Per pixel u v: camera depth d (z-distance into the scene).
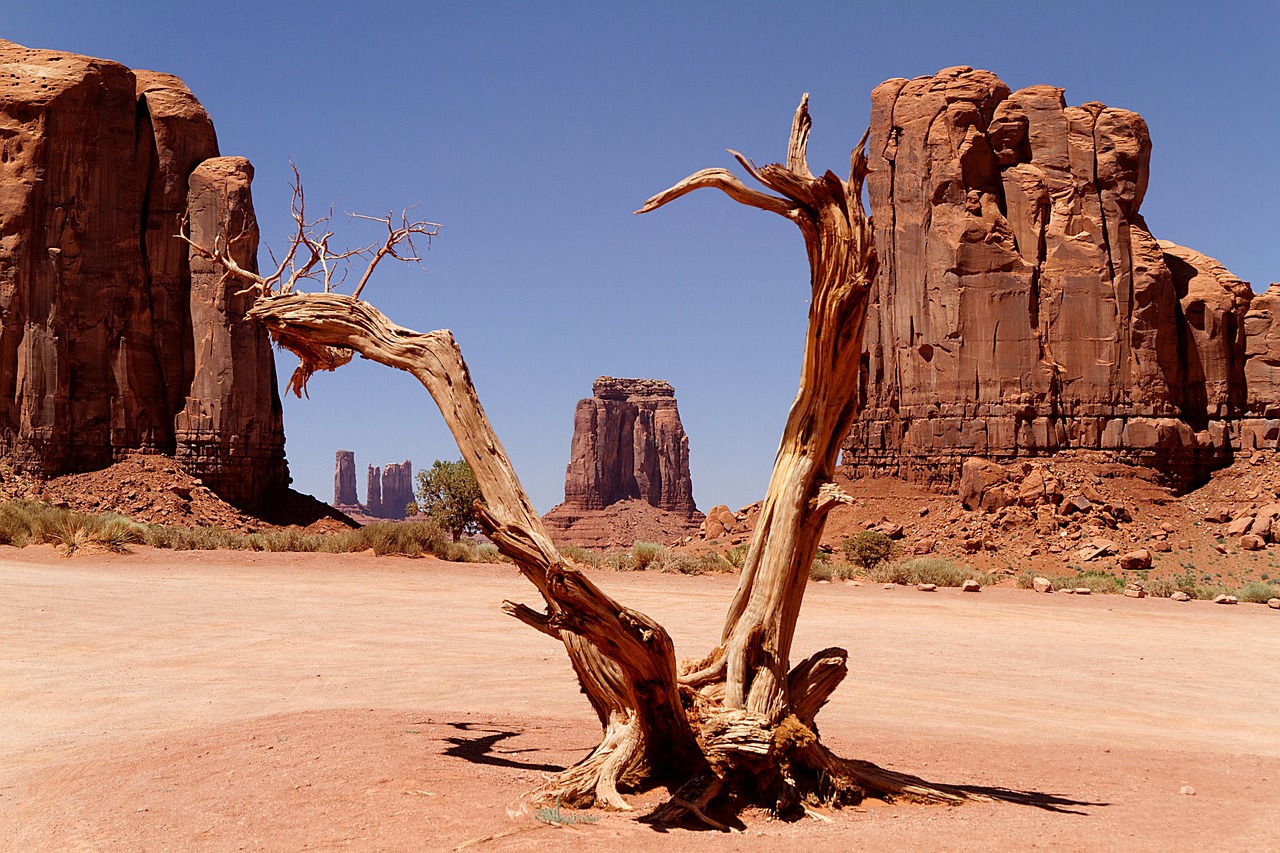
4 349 50.50
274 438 55.66
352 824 6.74
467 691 13.78
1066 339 54.59
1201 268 59.41
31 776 8.66
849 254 7.91
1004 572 41.91
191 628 19.20
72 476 50.09
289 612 21.91
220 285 52.56
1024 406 53.91
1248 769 9.96
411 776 8.03
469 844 6.27
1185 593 34.06
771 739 7.47
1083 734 12.21
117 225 52.88
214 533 38.62
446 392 8.13
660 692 7.39
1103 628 24.11
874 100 60.34
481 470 7.93
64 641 17.20
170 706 12.24
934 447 55.50
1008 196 56.62
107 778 8.32
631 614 7.04
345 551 36.72
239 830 6.69
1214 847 6.61
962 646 20.44
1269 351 56.19
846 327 7.98
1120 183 55.84
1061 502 50.41
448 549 37.19
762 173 8.06
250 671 15.11
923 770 9.27
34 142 51.62
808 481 8.02
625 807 7.25
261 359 54.78
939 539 49.66
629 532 152.12
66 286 51.62
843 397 8.11
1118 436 53.53
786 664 7.97
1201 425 55.66
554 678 15.06
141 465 51.38
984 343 55.03
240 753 8.99
